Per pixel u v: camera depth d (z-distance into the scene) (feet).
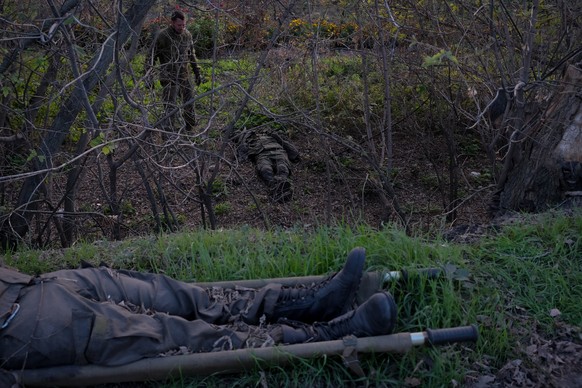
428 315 12.12
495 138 20.24
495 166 22.44
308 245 14.56
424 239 15.05
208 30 28.32
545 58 21.04
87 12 20.18
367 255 13.58
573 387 11.07
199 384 10.85
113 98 18.76
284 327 11.24
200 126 24.25
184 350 10.89
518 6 21.11
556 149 17.65
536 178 18.19
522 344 11.86
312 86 26.00
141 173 22.72
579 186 17.38
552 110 18.33
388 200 25.46
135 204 28.37
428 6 21.66
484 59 21.53
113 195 23.97
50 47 18.34
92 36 21.25
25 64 19.42
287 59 23.72
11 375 10.17
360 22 22.06
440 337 10.77
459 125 31.45
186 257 14.69
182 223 26.86
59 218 22.67
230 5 22.99
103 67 19.21
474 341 11.01
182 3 22.93
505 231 15.25
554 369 11.41
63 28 16.60
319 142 25.49
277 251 14.53
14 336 10.27
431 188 28.76
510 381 11.24
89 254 15.34
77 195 27.78
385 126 26.30
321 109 27.17
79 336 10.39
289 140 31.53
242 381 10.86
